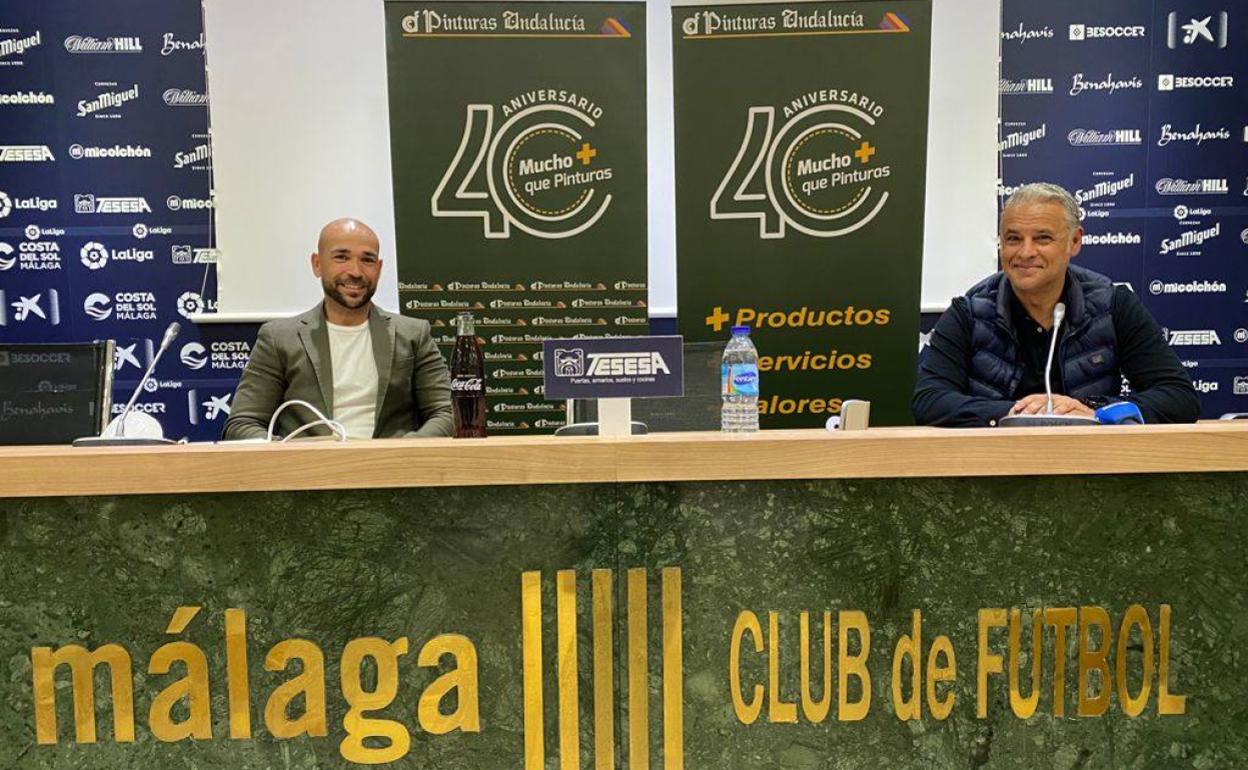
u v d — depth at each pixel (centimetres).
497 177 288
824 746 125
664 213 348
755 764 125
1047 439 121
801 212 278
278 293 345
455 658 122
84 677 119
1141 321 213
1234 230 350
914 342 282
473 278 291
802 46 273
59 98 336
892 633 124
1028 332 218
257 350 250
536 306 293
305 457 117
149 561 119
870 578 124
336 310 257
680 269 281
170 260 343
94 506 118
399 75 282
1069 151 349
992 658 125
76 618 119
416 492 121
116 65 336
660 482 122
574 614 123
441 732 122
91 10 334
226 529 119
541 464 118
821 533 123
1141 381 212
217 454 116
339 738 121
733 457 119
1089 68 346
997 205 347
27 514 118
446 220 288
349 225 253
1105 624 125
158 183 340
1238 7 346
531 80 285
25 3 333
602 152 289
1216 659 126
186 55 337
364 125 342
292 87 339
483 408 196
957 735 125
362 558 121
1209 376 354
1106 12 345
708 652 124
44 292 342
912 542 124
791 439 120
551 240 291
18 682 119
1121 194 351
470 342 196
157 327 345
